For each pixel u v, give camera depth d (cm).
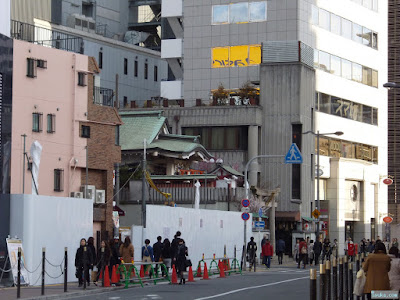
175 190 7306
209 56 9988
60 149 5288
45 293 3600
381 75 11275
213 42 9988
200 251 5994
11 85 4894
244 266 6191
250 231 7031
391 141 13575
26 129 5012
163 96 10212
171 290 4003
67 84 5350
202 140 9300
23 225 4141
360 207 10700
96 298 3481
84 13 12119
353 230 10719
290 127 9169
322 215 9456
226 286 4316
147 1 12950
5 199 4175
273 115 9206
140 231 5209
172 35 11294
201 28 10038
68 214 4500
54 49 5250
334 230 10038
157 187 7288
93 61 5550
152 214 5316
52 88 5225
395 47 13538
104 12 12519
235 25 9888
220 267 5300
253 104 9206
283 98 9188
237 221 6738
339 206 10056
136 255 5159
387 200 12625
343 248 10081
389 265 2770
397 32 13538
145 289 4081
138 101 11938
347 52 10481
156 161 7719
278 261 7494
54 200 4369
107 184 5656
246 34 9831
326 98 9994
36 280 4184
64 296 3550
